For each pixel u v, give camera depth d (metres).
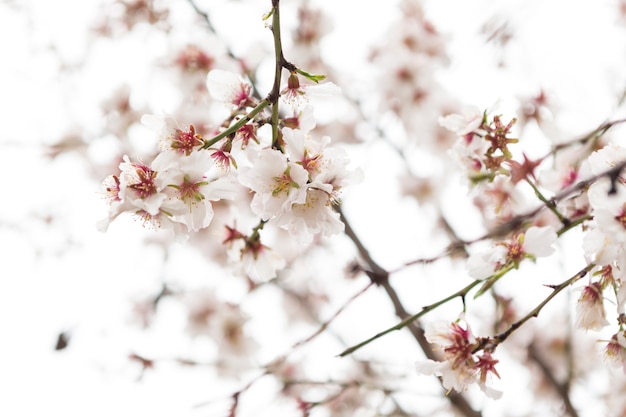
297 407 1.40
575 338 1.68
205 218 1.06
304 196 1.05
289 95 1.06
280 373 1.56
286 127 1.06
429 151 1.65
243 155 1.08
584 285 1.09
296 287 1.79
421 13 1.73
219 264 1.60
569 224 1.09
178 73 1.34
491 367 1.08
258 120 1.07
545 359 1.66
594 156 1.09
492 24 1.43
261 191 1.05
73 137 1.72
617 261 1.07
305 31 1.62
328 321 1.17
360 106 1.67
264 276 1.18
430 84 1.66
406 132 1.68
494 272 1.08
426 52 1.71
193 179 1.05
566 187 1.14
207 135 1.09
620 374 1.27
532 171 1.14
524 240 1.08
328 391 1.57
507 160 1.14
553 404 1.63
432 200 1.64
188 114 1.30
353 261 1.32
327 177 1.06
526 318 1.08
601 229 1.06
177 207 1.05
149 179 1.05
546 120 1.29
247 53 1.34
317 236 1.67
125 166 1.05
